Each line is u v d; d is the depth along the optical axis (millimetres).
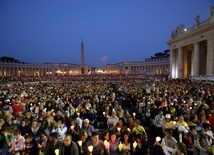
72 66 177875
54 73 155250
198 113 11977
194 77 44219
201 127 7777
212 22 41594
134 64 146125
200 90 22625
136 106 16875
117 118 11062
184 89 24500
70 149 6449
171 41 67062
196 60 50625
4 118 9805
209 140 7734
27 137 7926
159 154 9164
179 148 5840
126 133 7492
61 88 31531
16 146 7918
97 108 14719
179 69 61312
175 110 12531
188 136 8656
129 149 7379
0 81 59625
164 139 7301
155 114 12820
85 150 7332
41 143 7980
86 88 29625
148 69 132875
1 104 15305
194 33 50438
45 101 15836
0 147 8273
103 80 76938
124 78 82250
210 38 43875
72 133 8711
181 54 60812
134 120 9688
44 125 9297
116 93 30766
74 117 9844
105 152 7094
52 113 11180
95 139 7078
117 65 177750
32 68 143500
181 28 61906
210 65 44000
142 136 7598
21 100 16125
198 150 7320
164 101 13836
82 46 111562
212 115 10227
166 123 9570
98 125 12812
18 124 9891
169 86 31469
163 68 116188
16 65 128250
